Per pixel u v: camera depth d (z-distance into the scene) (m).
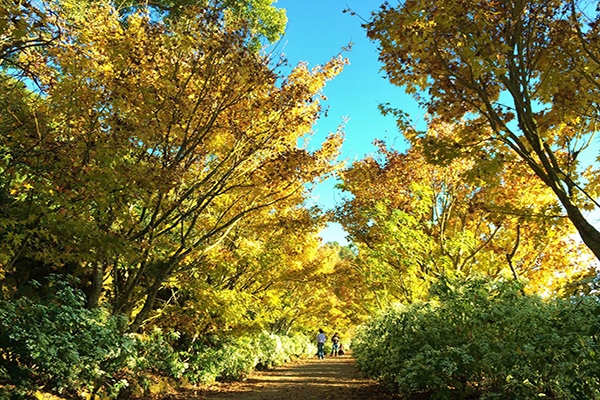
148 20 7.11
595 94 6.41
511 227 11.20
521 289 6.05
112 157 6.09
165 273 8.54
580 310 4.46
